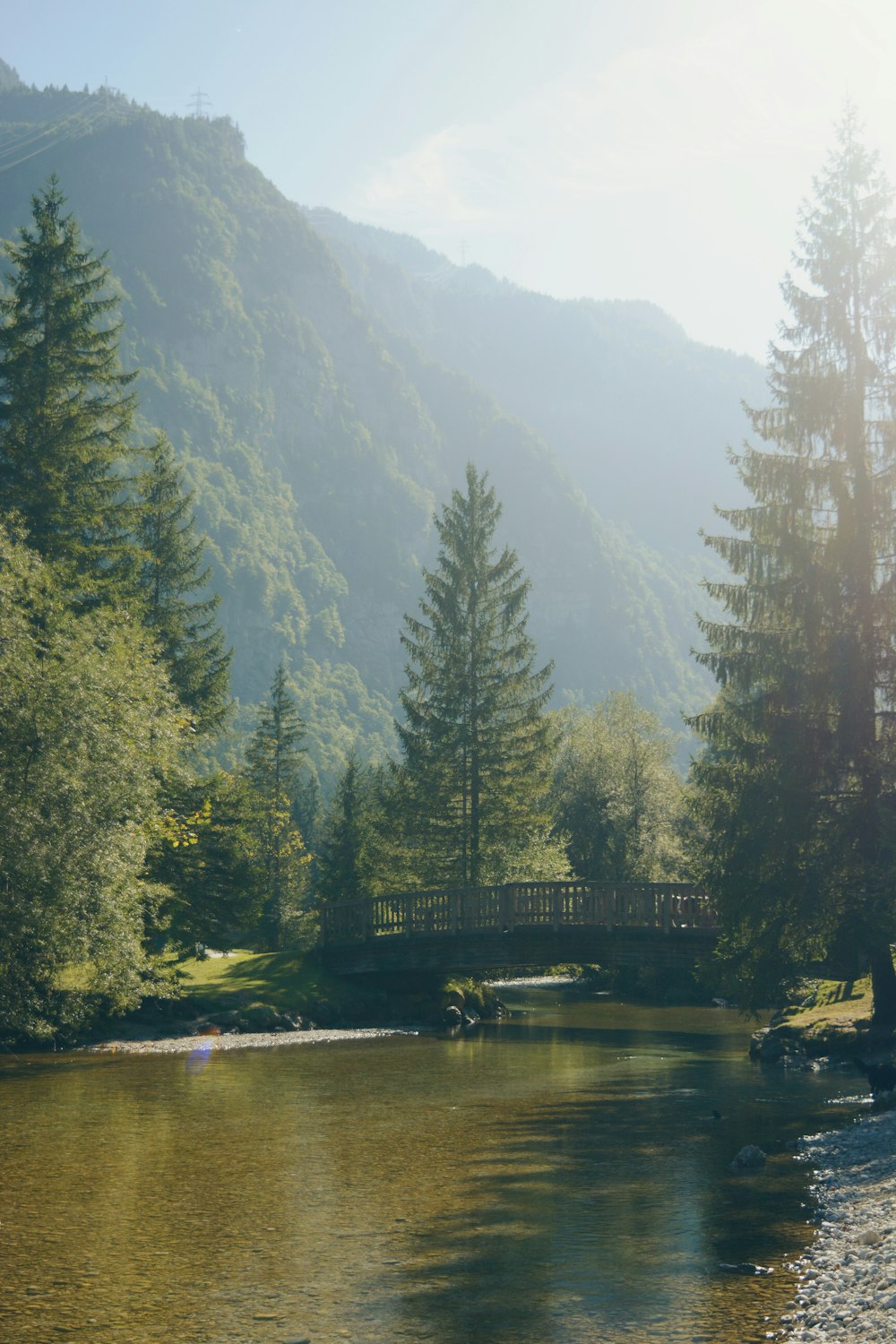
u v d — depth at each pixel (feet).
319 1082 69.77
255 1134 52.19
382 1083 69.87
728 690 86.79
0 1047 81.76
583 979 213.87
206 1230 36.32
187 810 111.14
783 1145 50.62
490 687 150.92
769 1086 70.13
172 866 107.76
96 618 85.25
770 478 79.20
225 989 108.99
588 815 202.28
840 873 73.87
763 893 74.23
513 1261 33.22
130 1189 41.70
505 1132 53.72
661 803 199.62
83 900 72.64
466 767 148.56
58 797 71.77
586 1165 46.42
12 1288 30.81
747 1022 124.57
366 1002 118.11
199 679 121.49
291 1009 107.14
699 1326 27.68
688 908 105.29
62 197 108.47
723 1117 58.08
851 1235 34.88
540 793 150.51
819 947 75.31
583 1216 38.27
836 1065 78.84
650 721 214.28
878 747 75.41
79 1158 46.91
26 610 77.36
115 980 79.00
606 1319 28.32
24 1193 40.96
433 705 151.43
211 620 127.34
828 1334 26.45
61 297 106.32
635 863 192.75
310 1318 28.58
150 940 105.91
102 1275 31.86
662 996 180.96
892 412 78.07
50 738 72.23
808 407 78.43
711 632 79.46
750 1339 26.71
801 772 74.33
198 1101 61.41
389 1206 39.58
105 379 108.47
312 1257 33.58
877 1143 49.32
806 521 78.79
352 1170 45.11
